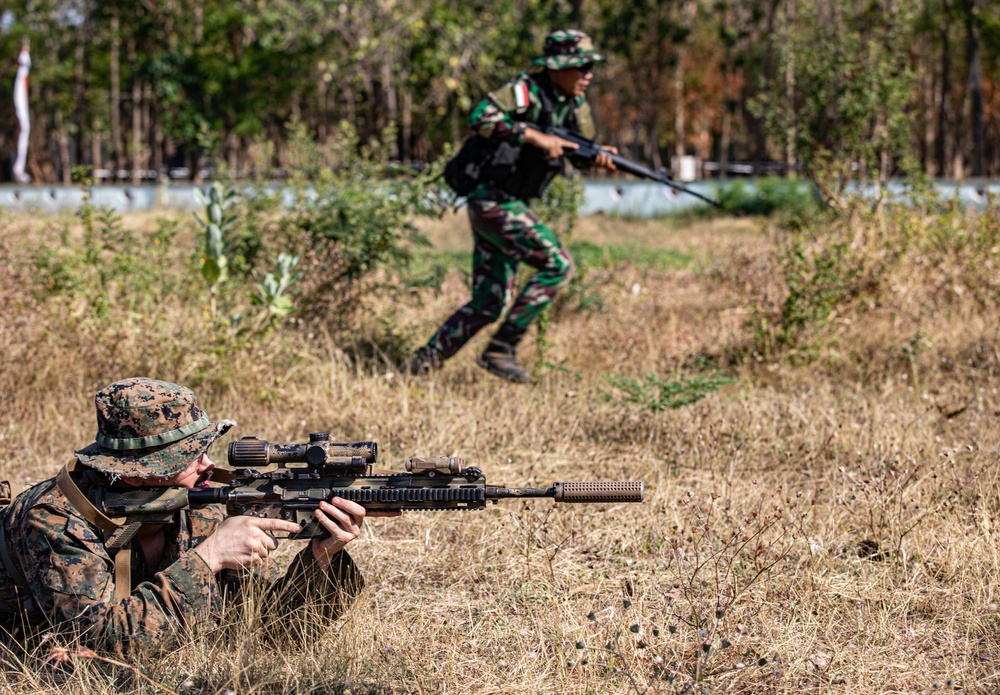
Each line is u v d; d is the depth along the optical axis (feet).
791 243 37.11
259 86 153.58
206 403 26.13
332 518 12.89
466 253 56.18
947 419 24.39
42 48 179.11
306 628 13.87
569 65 28.14
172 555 13.53
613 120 213.25
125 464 12.47
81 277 33.55
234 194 31.37
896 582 16.35
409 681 13.52
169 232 37.17
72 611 12.39
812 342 30.60
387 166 37.86
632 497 12.51
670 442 23.30
